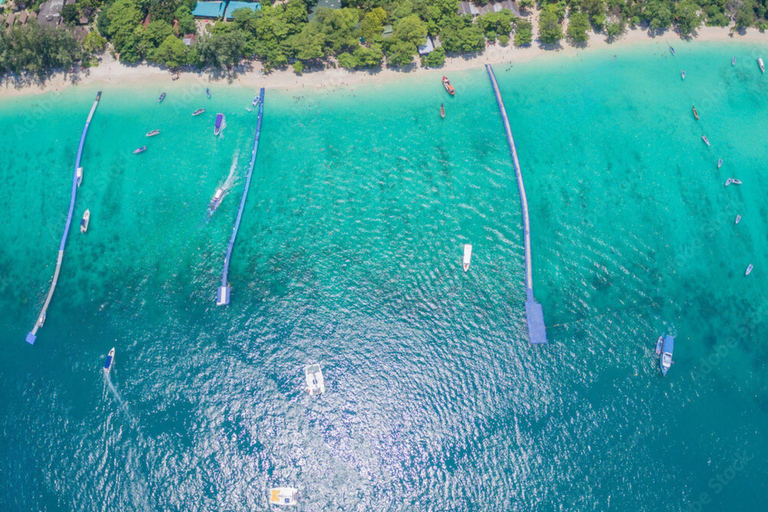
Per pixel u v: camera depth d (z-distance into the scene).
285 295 74.62
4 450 68.31
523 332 73.06
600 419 69.19
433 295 74.81
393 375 71.00
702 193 81.50
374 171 81.50
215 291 75.00
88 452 67.75
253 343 72.25
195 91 85.12
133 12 84.25
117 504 65.81
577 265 76.62
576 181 81.56
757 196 81.88
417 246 77.31
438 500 65.88
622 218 79.62
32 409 69.94
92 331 73.12
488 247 77.56
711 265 77.31
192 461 67.25
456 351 72.19
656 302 74.94
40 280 76.00
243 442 68.06
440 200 80.06
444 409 69.69
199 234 77.75
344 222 78.50
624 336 73.12
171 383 70.50
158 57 83.62
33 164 82.12
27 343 72.94
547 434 68.50
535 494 66.00
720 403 70.38
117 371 71.00
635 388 70.75
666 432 68.81
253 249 77.06
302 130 83.50
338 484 66.56
